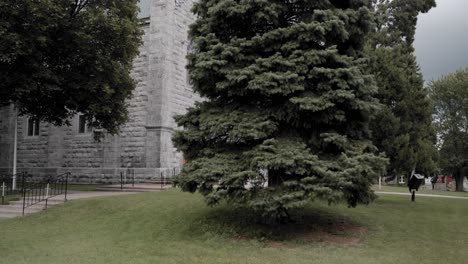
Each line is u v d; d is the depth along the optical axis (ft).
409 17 87.97
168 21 82.43
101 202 47.83
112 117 65.67
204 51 36.50
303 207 42.22
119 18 62.69
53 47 57.16
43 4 52.54
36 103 62.39
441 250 30.40
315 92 33.37
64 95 60.08
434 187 196.03
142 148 81.71
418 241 32.78
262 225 35.88
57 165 91.25
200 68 34.47
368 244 31.76
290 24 36.17
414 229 36.70
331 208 43.04
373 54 51.70
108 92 57.77
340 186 29.73
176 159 83.25
